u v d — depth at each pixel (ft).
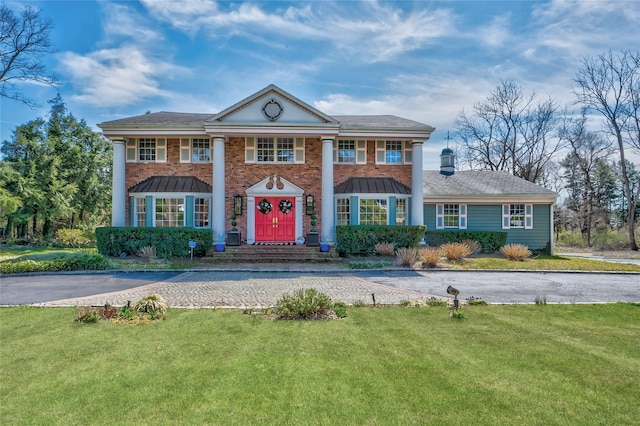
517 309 27.84
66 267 45.52
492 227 75.10
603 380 15.67
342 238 60.39
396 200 65.72
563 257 68.03
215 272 46.73
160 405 13.33
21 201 87.40
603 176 138.62
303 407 13.23
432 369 16.63
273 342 20.10
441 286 38.75
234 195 65.26
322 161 62.34
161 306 25.50
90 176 107.76
